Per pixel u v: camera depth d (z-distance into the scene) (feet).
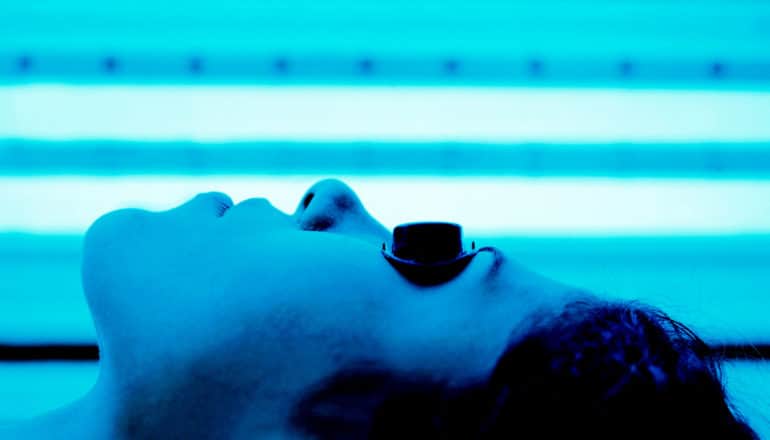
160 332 2.61
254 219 2.89
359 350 2.31
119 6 6.89
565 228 7.11
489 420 2.18
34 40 6.88
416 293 2.48
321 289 2.42
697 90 7.32
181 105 6.90
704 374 2.56
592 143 7.15
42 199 6.73
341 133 6.98
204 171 6.86
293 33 7.06
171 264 2.81
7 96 6.77
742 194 7.17
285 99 6.98
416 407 2.26
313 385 2.30
